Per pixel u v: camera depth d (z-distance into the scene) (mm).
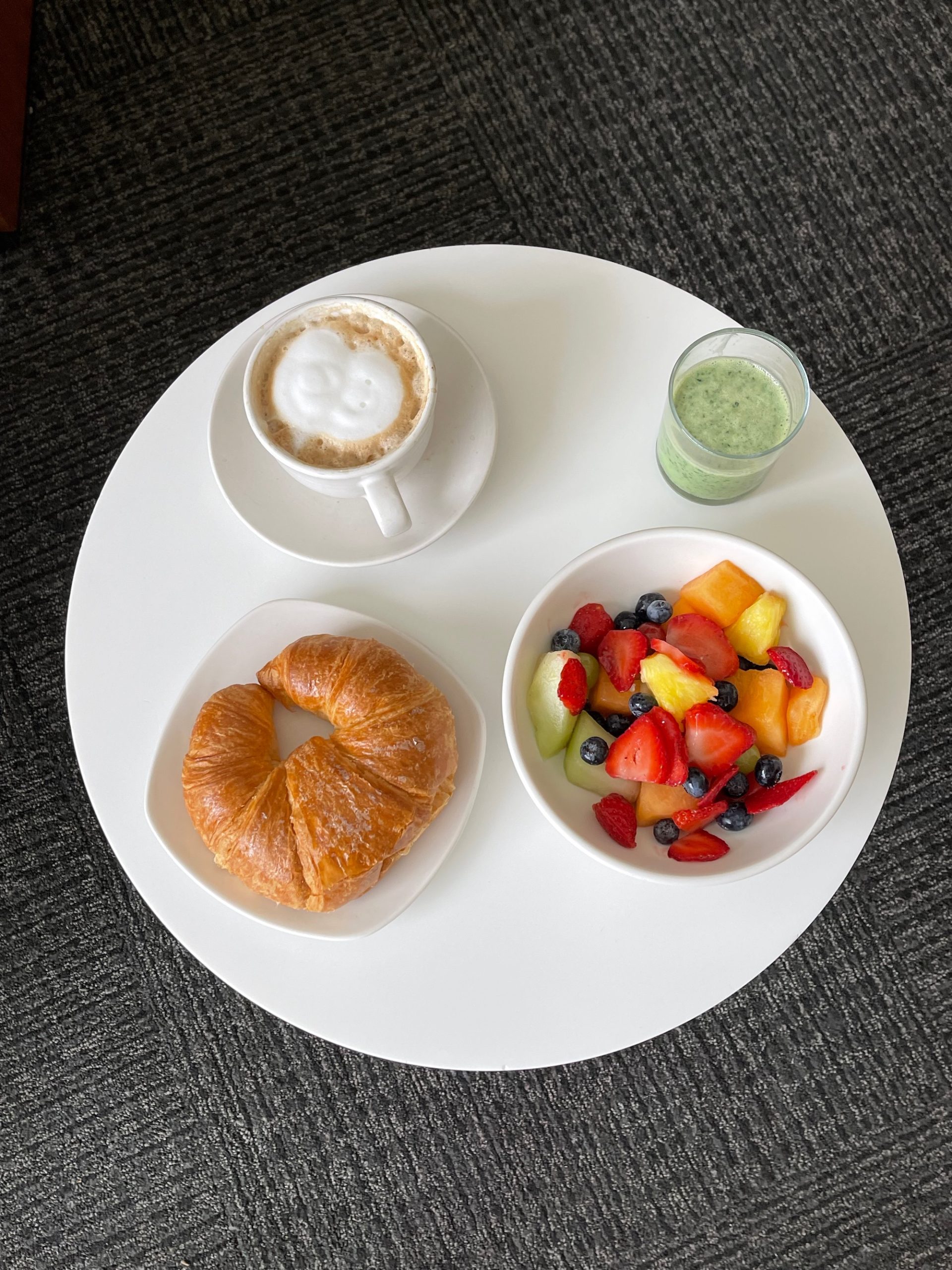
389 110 1941
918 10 1947
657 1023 1049
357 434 1032
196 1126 1743
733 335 1047
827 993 1700
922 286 1858
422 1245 1695
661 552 1031
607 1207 1683
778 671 1028
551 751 1048
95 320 1916
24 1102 1768
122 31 1993
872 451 1812
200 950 1083
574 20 1951
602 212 1894
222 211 1930
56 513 1871
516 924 1075
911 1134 1666
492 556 1146
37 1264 1743
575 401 1166
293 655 1065
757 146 1909
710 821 1035
